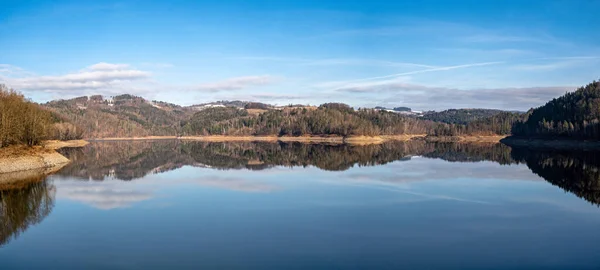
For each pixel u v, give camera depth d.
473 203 30.66
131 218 25.78
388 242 20.50
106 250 19.42
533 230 22.94
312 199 32.31
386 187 38.56
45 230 23.12
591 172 50.59
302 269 16.72
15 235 22.20
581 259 18.00
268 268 16.84
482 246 19.89
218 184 41.25
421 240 20.86
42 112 90.31
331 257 18.17
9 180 44.31
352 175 48.28
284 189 37.53
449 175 47.78
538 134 148.00
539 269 16.78
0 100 62.16
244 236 21.56
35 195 34.62
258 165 62.62
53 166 60.16
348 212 27.41
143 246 19.97
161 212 27.55
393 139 199.00
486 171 51.84
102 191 36.72
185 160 73.00
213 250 19.23
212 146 134.12
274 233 22.14
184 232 22.42
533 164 61.44
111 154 89.25
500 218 25.83
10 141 60.69
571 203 30.72
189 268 16.94
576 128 129.75
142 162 68.50
